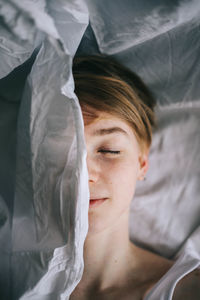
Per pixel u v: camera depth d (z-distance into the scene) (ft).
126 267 2.32
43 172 1.79
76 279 1.70
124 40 2.08
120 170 2.03
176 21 1.94
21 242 1.91
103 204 1.98
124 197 2.05
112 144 2.05
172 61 2.35
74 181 1.64
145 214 2.70
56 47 1.48
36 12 1.35
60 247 1.69
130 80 2.35
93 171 1.98
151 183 2.70
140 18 1.92
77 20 1.62
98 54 2.28
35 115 1.79
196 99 2.52
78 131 1.59
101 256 2.27
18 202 2.01
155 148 2.68
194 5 1.87
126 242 2.34
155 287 2.05
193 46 2.23
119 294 2.23
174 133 2.64
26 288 1.74
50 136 1.76
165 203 2.68
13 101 2.43
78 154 1.59
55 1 1.53
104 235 2.24
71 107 1.69
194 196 2.64
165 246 2.65
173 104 2.59
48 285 1.74
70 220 1.68
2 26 1.50
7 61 1.80
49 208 1.78
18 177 2.02
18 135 2.06
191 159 2.63
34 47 1.77
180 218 2.65
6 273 2.01
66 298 1.75
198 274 2.20
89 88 2.10
